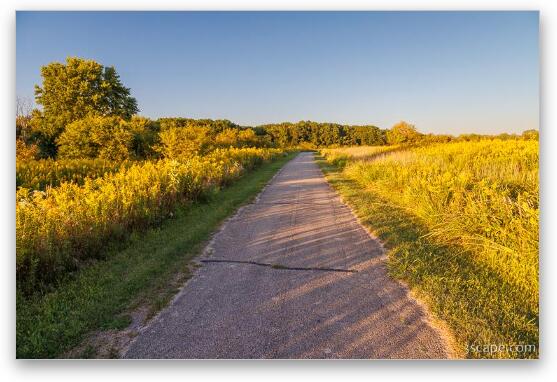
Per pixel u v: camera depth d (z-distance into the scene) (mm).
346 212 8984
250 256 5711
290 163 32344
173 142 19812
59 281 4566
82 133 20406
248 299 4180
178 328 3576
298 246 6215
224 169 15070
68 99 34844
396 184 11539
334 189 13391
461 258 5262
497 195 6316
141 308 3994
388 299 4145
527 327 3496
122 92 40438
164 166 11273
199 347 3271
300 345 3283
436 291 4207
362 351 3197
